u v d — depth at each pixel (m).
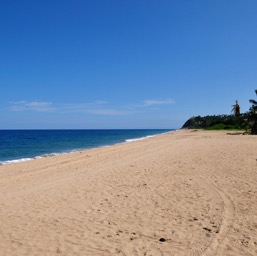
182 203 8.59
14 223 7.27
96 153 25.44
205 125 119.06
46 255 5.56
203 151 20.47
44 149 39.12
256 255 5.41
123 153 23.58
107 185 11.05
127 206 8.43
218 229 6.62
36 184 12.12
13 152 34.47
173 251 5.64
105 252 5.65
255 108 51.12
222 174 12.31
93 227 6.91
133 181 11.57
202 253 5.53
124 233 6.53
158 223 7.09
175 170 13.52
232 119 88.12
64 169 16.27
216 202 8.59
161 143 33.09
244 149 21.08
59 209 8.32
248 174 12.16
